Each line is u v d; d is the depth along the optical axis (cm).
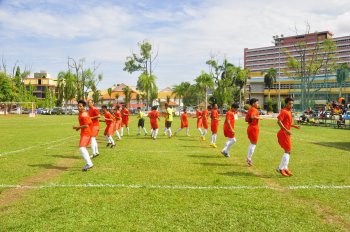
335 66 4853
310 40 10012
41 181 771
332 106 3478
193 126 3022
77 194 656
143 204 596
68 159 1084
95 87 7712
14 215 538
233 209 573
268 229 488
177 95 10181
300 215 546
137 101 10050
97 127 1126
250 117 968
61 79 8125
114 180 775
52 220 516
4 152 1227
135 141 1683
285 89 9144
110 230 478
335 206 593
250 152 973
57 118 4778
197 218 529
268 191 689
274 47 12938
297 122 3709
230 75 6881
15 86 7700
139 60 6631
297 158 1127
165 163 1009
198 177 814
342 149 1375
